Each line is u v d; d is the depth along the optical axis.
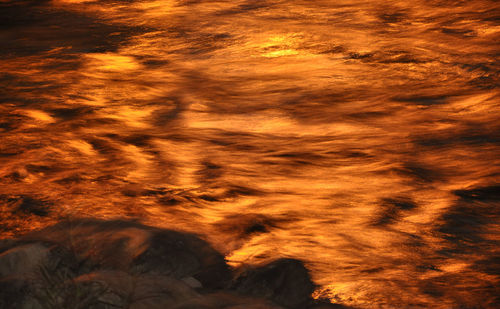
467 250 11.65
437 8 45.47
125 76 30.41
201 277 9.85
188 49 36.41
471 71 29.61
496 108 23.72
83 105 24.78
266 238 12.08
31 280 8.09
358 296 9.78
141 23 44.22
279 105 25.52
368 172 16.88
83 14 48.56
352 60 32.72
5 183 14.73
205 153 18.88
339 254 11.45
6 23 46.28
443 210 13.77
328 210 13.86
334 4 48.78
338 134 21.23
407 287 10.09
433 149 19.08
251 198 14.68
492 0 46.38
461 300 9.62
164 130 21.61
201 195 14.67
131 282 8.55
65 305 7.63
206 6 49.25
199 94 27.27
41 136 19.75
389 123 22.42
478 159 17.89
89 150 18.52
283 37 38.59
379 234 12.41
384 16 44.16
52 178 15.34
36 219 12.02
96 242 9.84
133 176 15.93
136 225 10.89
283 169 17.27
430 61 31.77
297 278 9.95
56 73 30.81
